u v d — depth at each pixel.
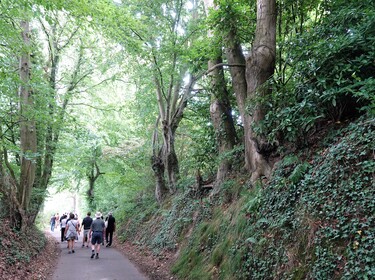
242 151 10.12
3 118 11.44
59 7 8.36
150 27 14.00
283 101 6.86
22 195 11.95
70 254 13.41
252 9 9.24
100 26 10.20
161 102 15.98
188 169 17.64
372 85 5.05
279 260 5.06
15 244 9.88
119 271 9.64
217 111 11.06
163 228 12.62
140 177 20.16
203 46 10.59
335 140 5.82
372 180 4.34
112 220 16.44
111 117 19.53
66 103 16.33
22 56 11.45
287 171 6.45
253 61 7.84
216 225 8.28
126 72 16.67
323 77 5.87
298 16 8.90
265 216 6.11
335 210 4.53
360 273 3.68
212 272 6.82
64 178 22.17
